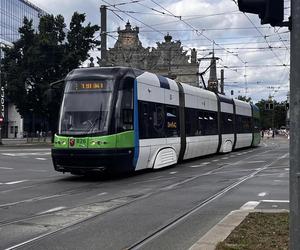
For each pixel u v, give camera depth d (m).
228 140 32.47
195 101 25.75
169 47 78.69
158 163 20.30
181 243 7.62
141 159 18.67
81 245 7.55
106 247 7.42
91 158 16.70
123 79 17.73
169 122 21.64
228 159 27.16
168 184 15.73
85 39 54.94
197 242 7.11
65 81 18.14
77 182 16.61
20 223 9.30
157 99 20.41
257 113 43.53
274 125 135.75
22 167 23.72
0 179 17.88
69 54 53.59
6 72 55.59
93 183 16.25
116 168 17.05
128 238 8.01
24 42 55.25
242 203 11.67
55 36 54.75
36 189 14.69
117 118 17.16
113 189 14.55
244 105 38.16
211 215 10.10
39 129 103.44
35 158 30.45
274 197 12.64
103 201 12.11
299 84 5.07
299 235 5.00
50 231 8.56
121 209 10.91
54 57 54.28
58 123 17.55
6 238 8.05
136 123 18.23
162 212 10.50
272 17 5.16
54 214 10.25
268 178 17.22
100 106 17.20
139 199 12.45
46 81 54.69
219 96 31.02
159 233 8.38
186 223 9.27
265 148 41.31
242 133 36.84
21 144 55.47
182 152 23.48
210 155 30.55
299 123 5.05
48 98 19.02
